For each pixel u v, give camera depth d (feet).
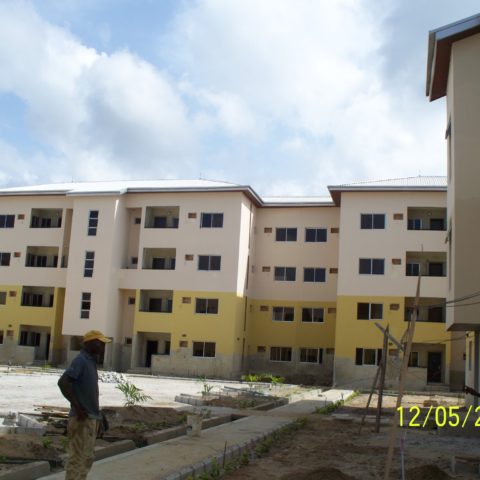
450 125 74.28
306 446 48.96
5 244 173.17
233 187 155.33
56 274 167.32
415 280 142.82
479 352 79.30
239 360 157.07
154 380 135.54
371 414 76.84
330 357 158.81
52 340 163.63
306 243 165.58
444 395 121.29
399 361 134.31
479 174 68.13
